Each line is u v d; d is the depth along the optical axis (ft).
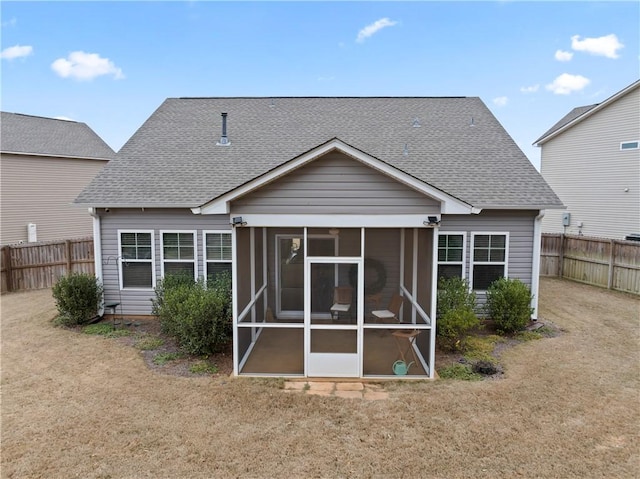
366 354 27.22
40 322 34.68
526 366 25.17
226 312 28.30
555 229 74.28
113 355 27.17
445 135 42.68
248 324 23.86
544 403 20.36
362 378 23.67
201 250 35.27
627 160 61.98
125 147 41.09
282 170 22.35
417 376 23.91
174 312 27.89
